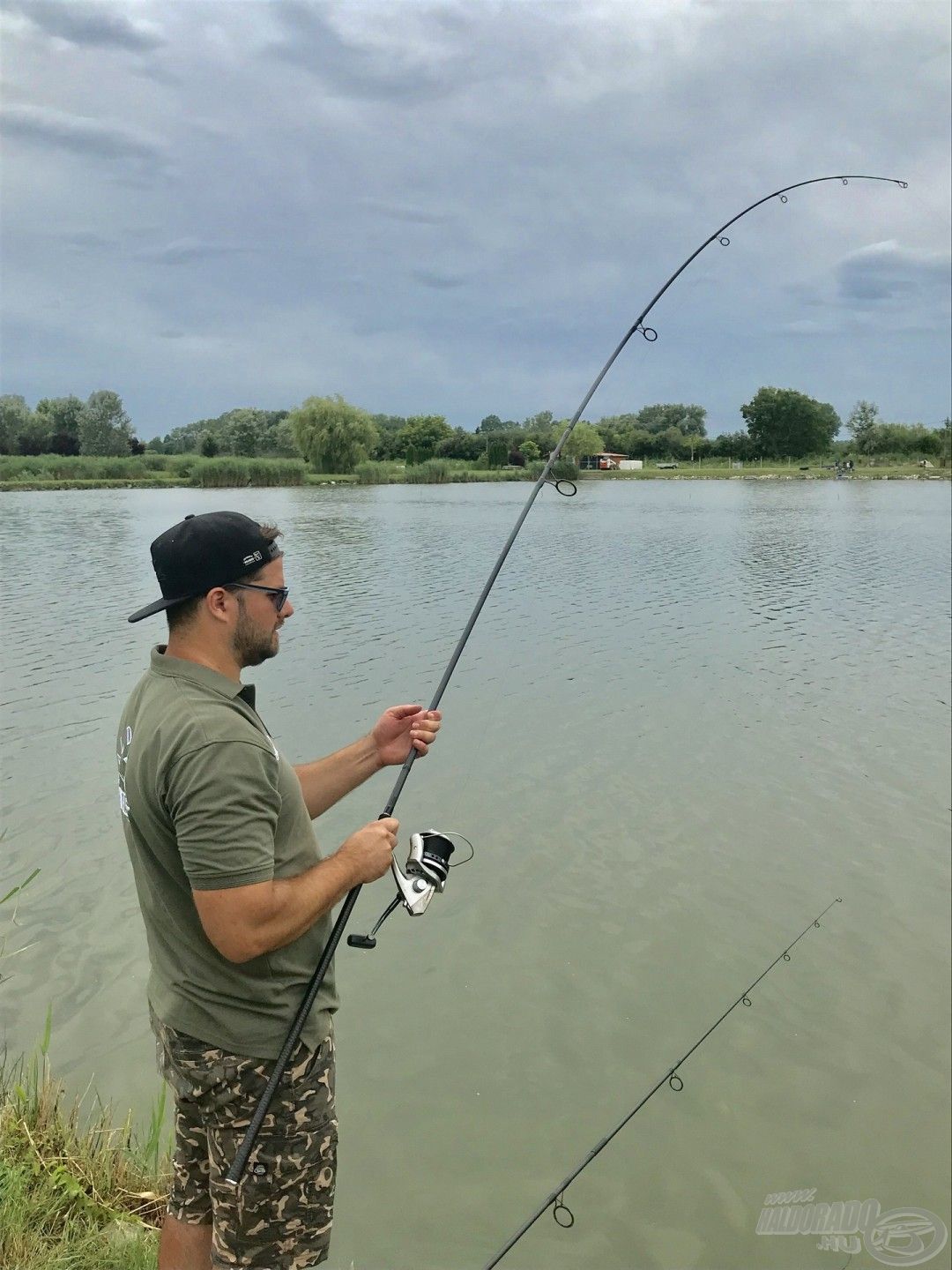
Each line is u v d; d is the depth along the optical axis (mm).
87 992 5418
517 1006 5590
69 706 10117
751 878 7031
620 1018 5531
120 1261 2752
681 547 26438
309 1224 2170
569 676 11789
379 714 10039
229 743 1931
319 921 2172
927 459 111125
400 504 43250
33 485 56281
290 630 14234
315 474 74500
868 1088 5105
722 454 117125
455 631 14273
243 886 1913
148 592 17109
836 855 7387
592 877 6961
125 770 2037
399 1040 5285
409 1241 4141
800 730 9992
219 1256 2148
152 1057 4934
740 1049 5359
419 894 2410
